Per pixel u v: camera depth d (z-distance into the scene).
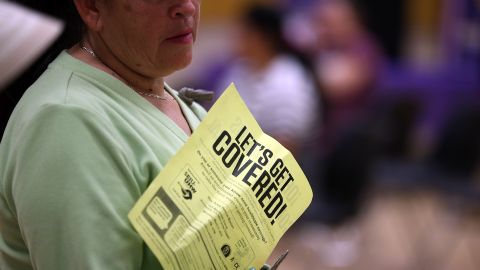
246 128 2.72
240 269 2.54
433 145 11.07
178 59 2.69
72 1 2.75
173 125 2.75
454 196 9.71
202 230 2.46
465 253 10.63
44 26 3.01
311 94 8.98
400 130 10.80
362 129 8.73
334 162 8.75
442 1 13.84
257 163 2.70
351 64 11.89
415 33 14.55
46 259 2.36
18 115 2.54
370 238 10.99
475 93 13.09
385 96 12.72
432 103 12.98
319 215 8.80
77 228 2.34
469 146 9.53
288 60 8.95
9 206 2.57
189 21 2.66
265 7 8.85
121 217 2.41
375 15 14.27
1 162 2.55
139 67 2.73
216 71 11.34
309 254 10.41
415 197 12.54
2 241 2.70
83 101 2.49
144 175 2.52
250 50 8.84
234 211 2.55
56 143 2.39
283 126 8.68
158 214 2.39
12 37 3.02
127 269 2.41
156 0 2.59
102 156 2.43
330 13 12.03
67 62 2.67
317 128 9.30
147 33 2.62
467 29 13.53
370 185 9.51
